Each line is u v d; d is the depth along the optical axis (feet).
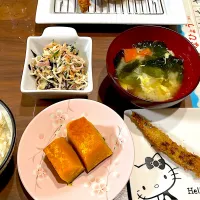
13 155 0.77
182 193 0.74
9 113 0.72
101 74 0.92
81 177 0.71
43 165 0.72
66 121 0.79
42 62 0.86
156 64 0.86
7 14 1.03
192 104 0.89
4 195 0.72
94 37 1.00
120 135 0.76
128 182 0.75
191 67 0.86
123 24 1.01
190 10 1.11
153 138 0.79
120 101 0.87
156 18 1.01
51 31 0.89
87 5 1.02
